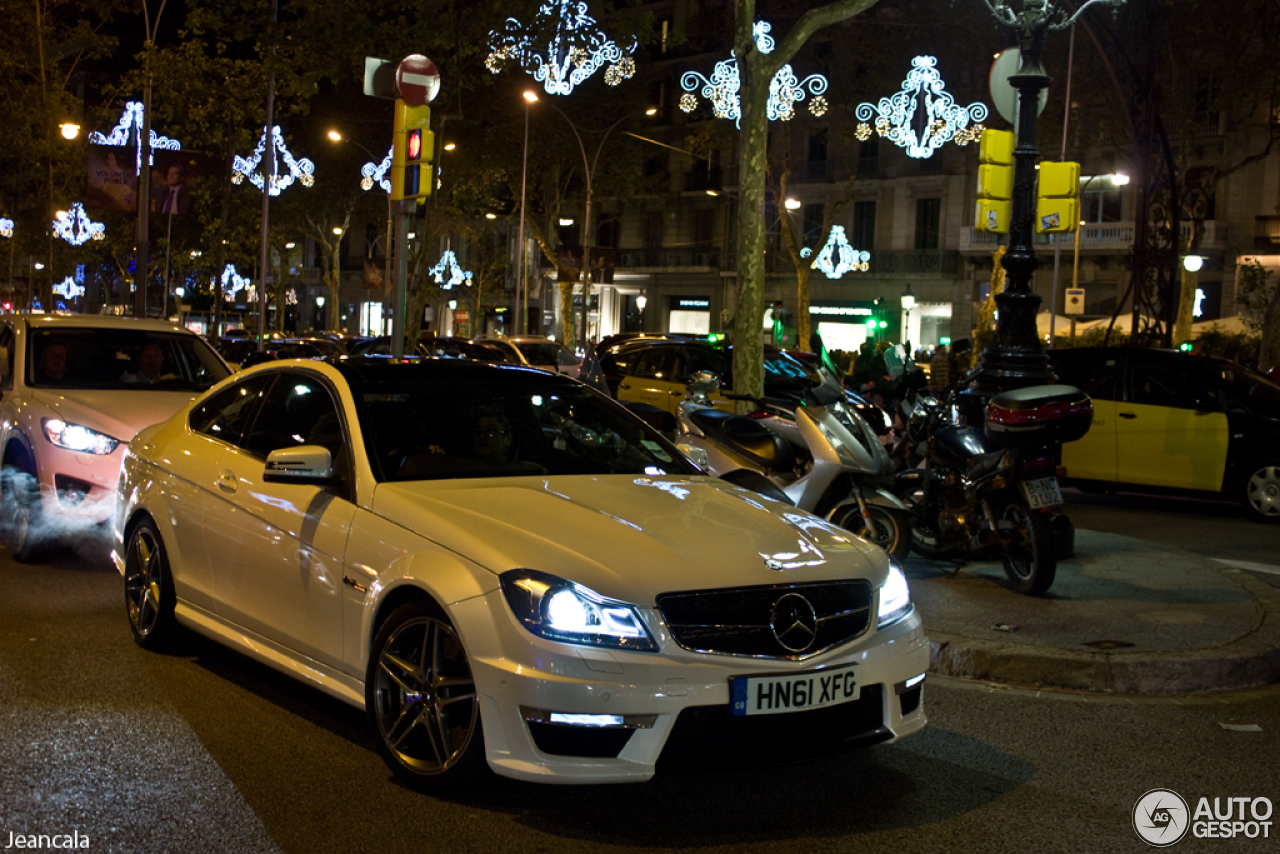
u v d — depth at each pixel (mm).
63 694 5305
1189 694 5918
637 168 46562
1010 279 10148
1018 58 10750
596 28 26422
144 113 31156
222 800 4125
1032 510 7574
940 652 6270
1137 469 13297
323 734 4863
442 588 4043
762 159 11242
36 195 39062
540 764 3773
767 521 4594
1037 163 10469
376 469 4758
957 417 9203
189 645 6184
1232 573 8391
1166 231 19203
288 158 42281
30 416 8430
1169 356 13375
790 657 3945
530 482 4785
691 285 57594
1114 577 8203
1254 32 30062
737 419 8523
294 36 26328
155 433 6375
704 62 55875
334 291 55562
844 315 51719
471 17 25531
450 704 4074
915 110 36781
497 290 61812
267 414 5613
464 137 39250
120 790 4199
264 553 5074
